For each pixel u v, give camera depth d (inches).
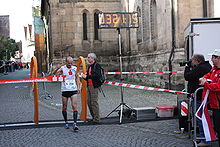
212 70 228.8
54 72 329.4
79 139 282.8
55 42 1047.6
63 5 1047.0
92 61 351.9
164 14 686.5
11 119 385.4
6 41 2100.1
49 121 366.3
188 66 278.5
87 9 1062.4
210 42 346.0
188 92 272.5
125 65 1032.2
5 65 1765.5
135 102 505.7
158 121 350.0
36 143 271.7
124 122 350.3
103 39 1077.8
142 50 881.5
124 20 388.5
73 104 318.7
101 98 564.7
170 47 656.4
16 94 672.4
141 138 281.7
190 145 256.8
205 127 233.3
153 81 757.9
